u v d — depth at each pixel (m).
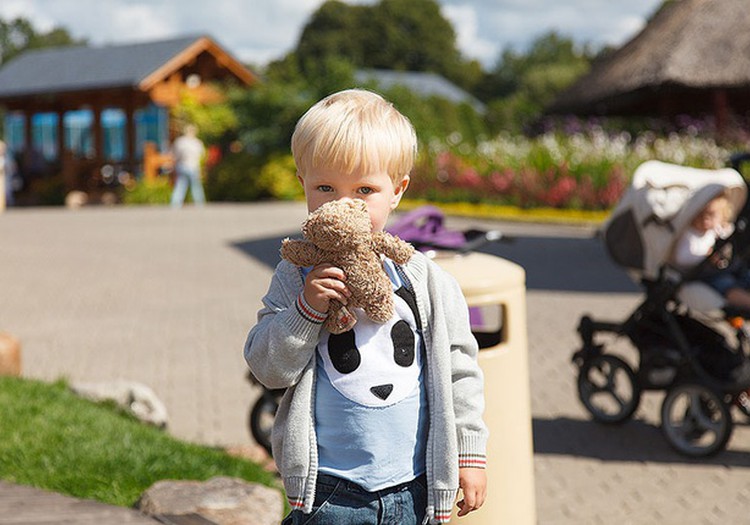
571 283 12.55
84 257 15.11
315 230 2.19
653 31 24.55
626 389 7.44
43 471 4.86
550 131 28.11
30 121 34.50
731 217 6.15
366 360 2.33
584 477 5.62
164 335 9.48
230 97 29.28
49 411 5.84
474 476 2.42
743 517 5.02
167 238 17.58
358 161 2.23
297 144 2.30
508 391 3.80
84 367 8.18
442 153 24.16
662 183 6.09
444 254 4.06
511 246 16.19
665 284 5.97
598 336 9.19
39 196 31.00
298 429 2.34
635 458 5.93
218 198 28.17
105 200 30.08
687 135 23.66
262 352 2.33
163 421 6.43
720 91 23.66
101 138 31.67
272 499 4.22
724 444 5.79
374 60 104.06
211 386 7.59
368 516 2.33
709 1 23.61
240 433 6.41
